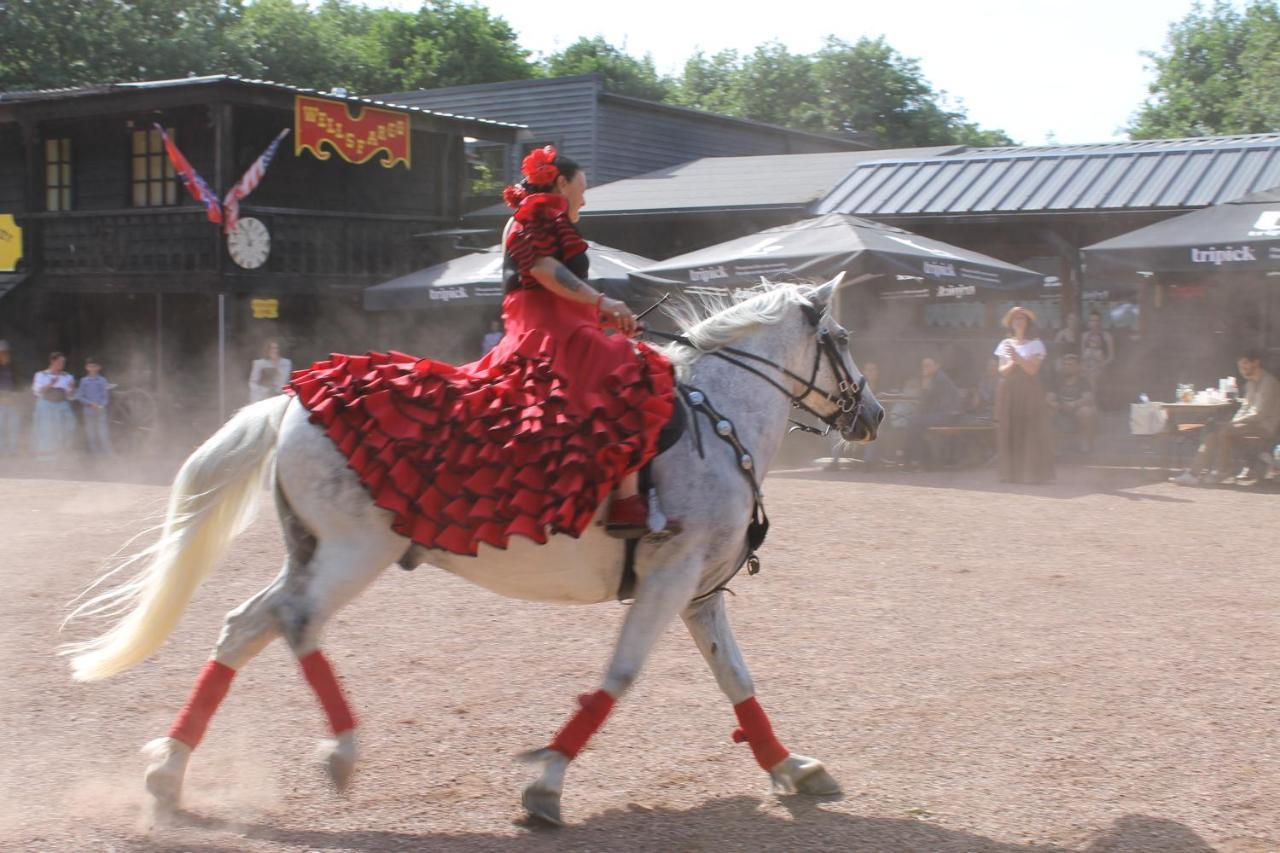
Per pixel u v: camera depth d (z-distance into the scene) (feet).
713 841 13.74
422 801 14.75
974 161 63.93
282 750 16.51
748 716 15.23
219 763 15.97
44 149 72.28
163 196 68.13
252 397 55.01
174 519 14.39
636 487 14.25
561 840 13.70
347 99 64.49
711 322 16.01
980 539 32.94
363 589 14.16
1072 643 22.34
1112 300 63.87
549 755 13.89
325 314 69.72
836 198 62.90
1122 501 39.86
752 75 150.20
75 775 15.44
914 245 47.19
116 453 58.13
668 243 69.15
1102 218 55.98
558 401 13.88
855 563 29.68
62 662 20.63
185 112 66.28
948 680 20.01
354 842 13.53
